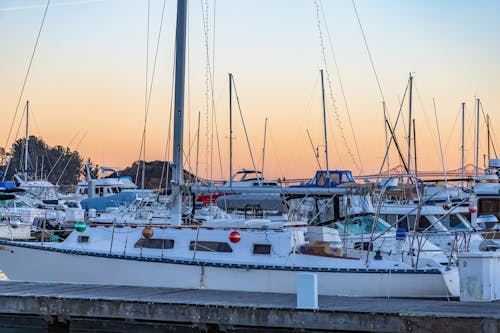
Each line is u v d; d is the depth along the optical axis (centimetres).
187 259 1567
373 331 1165
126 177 4728
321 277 1473
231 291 1448
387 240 1753
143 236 1622
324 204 1906
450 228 2347
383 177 1702
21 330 1377
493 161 2516
